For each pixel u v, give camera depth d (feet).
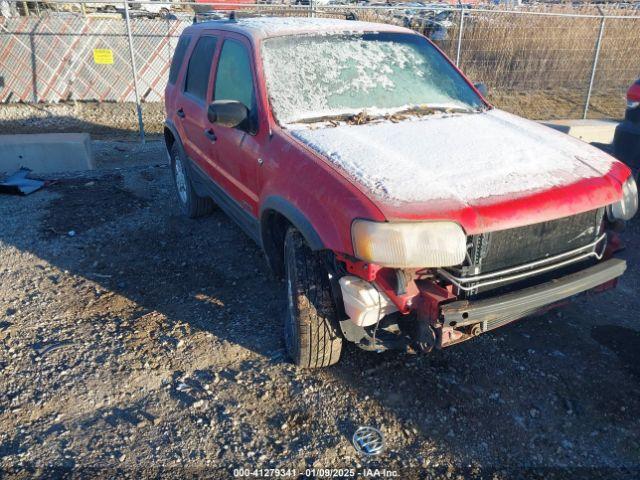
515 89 43.21
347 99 12.23
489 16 40.50
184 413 9.87
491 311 8.63
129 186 22.44
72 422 9.71
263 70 12.17
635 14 44.57
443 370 10.92
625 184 10.34
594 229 10.00
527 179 9.29
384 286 8.73
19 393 10.43
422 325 8.89
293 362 11.10
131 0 31.40
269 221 11.73
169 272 15.10
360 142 10.38
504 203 8.65
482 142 10.53
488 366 11.05
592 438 9.37
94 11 57.11
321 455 9.00
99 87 42.75
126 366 11.10
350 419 9.72
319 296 9.95
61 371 10.99
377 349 9.69
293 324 10.55
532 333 12.18
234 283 14.43
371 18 41.55
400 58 13.67
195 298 13.71
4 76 41.65
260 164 11.49
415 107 12.51
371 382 10.57
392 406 10.00
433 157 9.80
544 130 11.73
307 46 13.02
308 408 9.97
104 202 20.39
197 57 16.55
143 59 42.47
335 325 10.09
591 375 10.85
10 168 24.97
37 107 41.70
